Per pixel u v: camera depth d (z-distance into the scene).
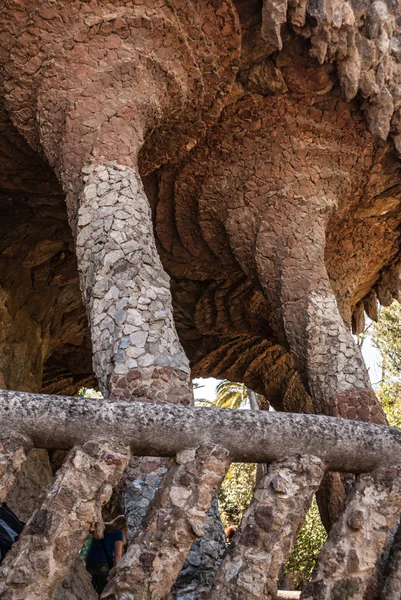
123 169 4.66
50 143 4.83
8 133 5.48
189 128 5.65
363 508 2.55
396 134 6.13
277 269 6.13
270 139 6.11
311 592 2.46
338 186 6.39
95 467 2.26
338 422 2.59
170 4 4.76
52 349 9.02
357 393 5.38
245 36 5.25
